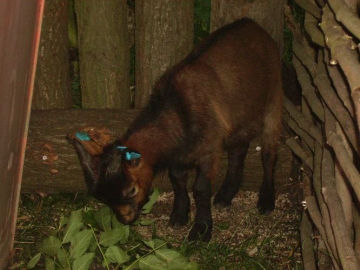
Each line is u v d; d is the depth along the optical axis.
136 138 1.86
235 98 2.00
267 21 2.23
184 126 1.91
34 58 1.33
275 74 2.13
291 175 2.23
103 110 2.21
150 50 2.27
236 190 2.18
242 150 2.12
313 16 2.03
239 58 2.02
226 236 2.06
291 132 2.23
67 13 2.27
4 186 1.33
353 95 1.34
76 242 1.74
